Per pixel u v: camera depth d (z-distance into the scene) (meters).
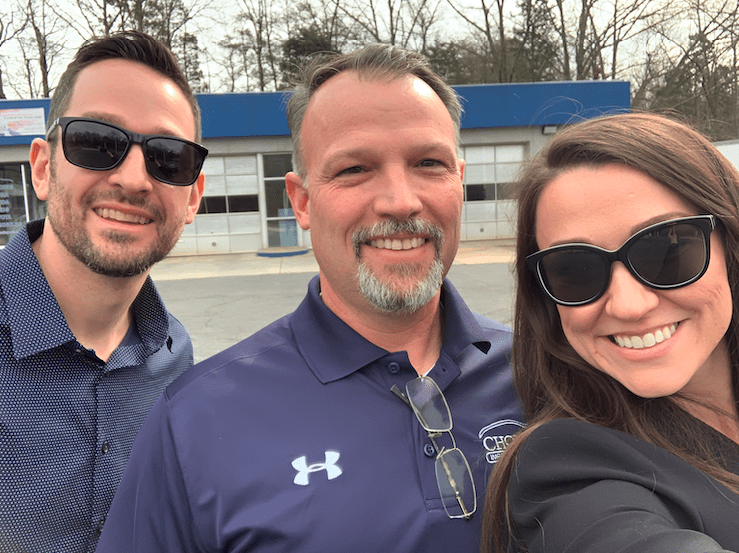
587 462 0.39
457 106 0.59
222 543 0.46
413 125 0.52
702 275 0.40
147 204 0.67
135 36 0.69
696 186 0.39
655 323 0.40
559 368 0.48
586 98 6.52
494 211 6.91
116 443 0.65
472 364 0.57
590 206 0.41
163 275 5.19
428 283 0.53
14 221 6.41
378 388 0.52
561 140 0.44
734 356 0.46
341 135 0.52
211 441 0.49
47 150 0.69
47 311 0.61
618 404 0.44
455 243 0.56
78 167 0.64
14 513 0.56
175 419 0.51
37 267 0.62
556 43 10.97
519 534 0.43
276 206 6.76
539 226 0.45
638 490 0.36
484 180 6.86
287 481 0.47
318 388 0.52
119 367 0.67
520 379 0.53
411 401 0.51
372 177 0.53
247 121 6.39
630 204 0.40
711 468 0.41
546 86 6.51
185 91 0.73
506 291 3.52
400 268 0.53
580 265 0.42
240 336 2.72
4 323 0.59
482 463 0.51
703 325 0.41
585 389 0.47
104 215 0.65
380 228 0.52
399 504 0.47
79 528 0.60
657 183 0.40
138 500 0.51
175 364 0.77
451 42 11.01
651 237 0.39
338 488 0.47
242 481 0.47
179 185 0.70
